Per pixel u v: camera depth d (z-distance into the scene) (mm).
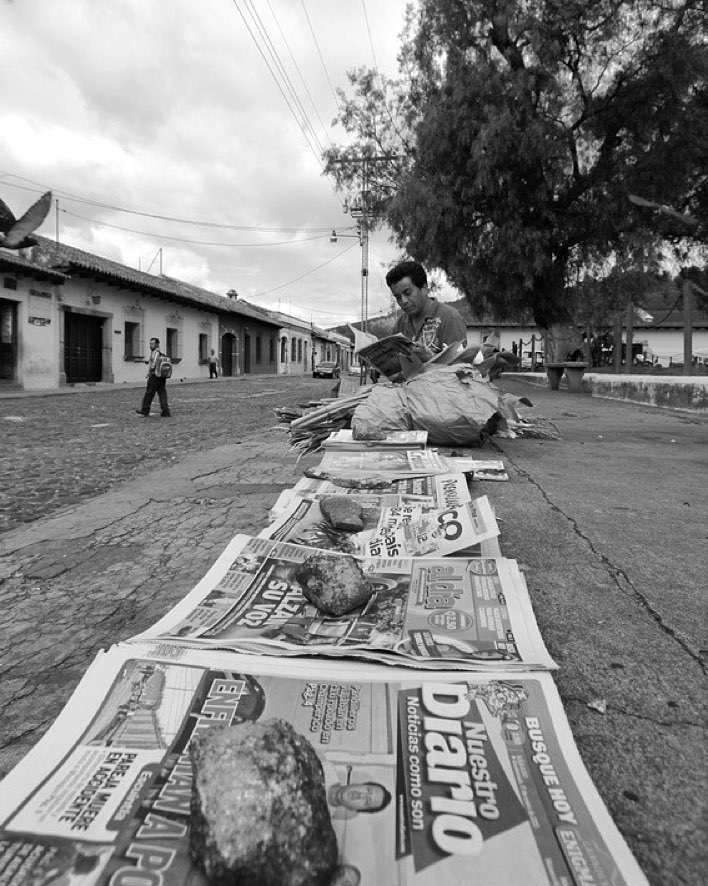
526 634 1479
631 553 2215
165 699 1208
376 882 818
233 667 1312
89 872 832
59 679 1477
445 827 903
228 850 799
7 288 16312
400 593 1729
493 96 12805
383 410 4316
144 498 3354
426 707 1180
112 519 2930
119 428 8320
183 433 7719
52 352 18266
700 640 1552
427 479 2961
